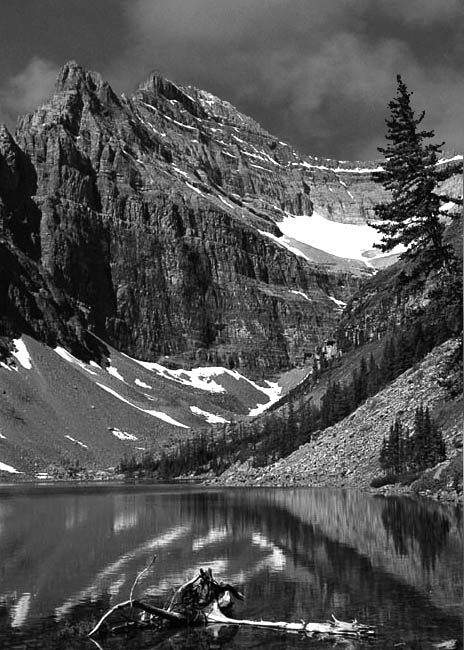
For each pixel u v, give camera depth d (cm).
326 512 7438
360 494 9850
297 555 4606
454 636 2644
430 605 3120
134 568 4347
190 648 2612
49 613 3219
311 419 18662
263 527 6322
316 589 3519
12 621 3078
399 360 16438
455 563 4078
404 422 11725
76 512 8875
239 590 3547
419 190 5644
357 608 3108
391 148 5728
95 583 3884
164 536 5925
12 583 3909
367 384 17138
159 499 11569
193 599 3175
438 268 5738
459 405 10519
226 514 7925
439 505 7325
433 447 10106
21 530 6600
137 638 2789
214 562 4466
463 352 5772
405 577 3725
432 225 5694
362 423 13775
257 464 18412
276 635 2764
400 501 8106
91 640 2770
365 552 4578
